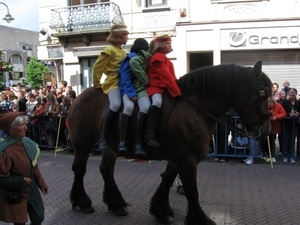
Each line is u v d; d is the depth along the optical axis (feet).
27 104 33.45
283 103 24.71
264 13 38.88
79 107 14.82
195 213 12.21
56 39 49.93
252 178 20.59
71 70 48.75
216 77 12.17
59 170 24.07
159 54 12.41
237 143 24.82
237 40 39.70
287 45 38.42
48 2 49.49
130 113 12.49
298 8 37.91
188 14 40.91
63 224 13.99
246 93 11.84
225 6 39.83
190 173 12.19
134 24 43.91
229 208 15.28
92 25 45.52
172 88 12.06
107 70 13.85
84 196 15.42
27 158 10.64
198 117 12.20
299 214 14.56
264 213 14.69
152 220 14.23
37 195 11.09
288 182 19.61
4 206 10.21
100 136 13.75
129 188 18.90
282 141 25.04
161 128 12.23
